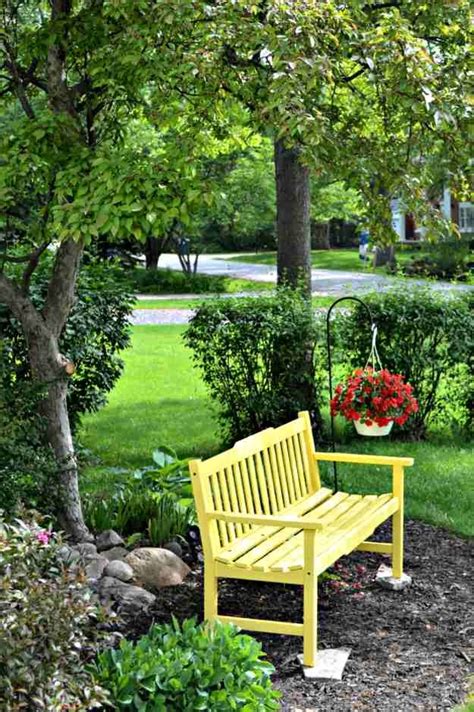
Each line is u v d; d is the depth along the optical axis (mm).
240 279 29312
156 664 3449
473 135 5586
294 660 4520
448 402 9242
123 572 5305
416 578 5664
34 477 5480
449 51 6547
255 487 5238
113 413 11000
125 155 5207
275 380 8844
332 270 31984
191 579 5543
